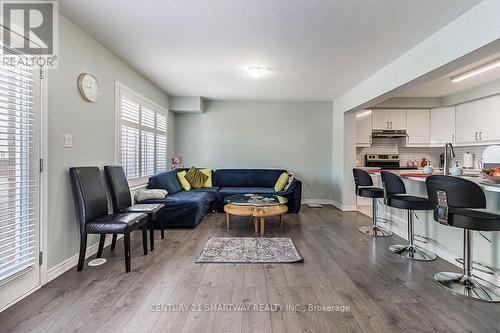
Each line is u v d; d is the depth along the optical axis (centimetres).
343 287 209
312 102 582
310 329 157
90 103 273
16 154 187
